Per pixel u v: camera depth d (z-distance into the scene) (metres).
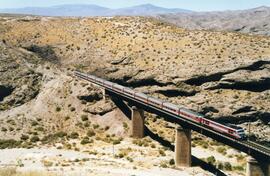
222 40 173.62
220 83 149.62
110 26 197.12
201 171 95.88
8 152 106.88
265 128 138.88
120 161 99.94
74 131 124.94
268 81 148.88
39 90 143.88
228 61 156.25
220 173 96.25
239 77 149.00
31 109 135.12
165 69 158.38
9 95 141.50
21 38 186.88
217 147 121.19
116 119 127.62
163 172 92.06
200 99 146.12
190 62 159.25
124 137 120.38
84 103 135.00
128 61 168.50
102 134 123.00
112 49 178.88
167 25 199.00
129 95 122.19
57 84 143.75
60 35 192.25
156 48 173.50
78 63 175.88
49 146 113.56
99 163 96.44
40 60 162.12
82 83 141.88
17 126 125.69
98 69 169.50
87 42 186.88
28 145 113.94
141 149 110.38
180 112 100.06
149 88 155.62
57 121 129.75
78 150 109.88
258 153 79.50
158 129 128.75
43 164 94.25
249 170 80.81
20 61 154.38
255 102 143.62
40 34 192.25
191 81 151.50
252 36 182.25
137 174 88.44
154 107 110.75
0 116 131.75
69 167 91.12
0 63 150.25
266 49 164.62
